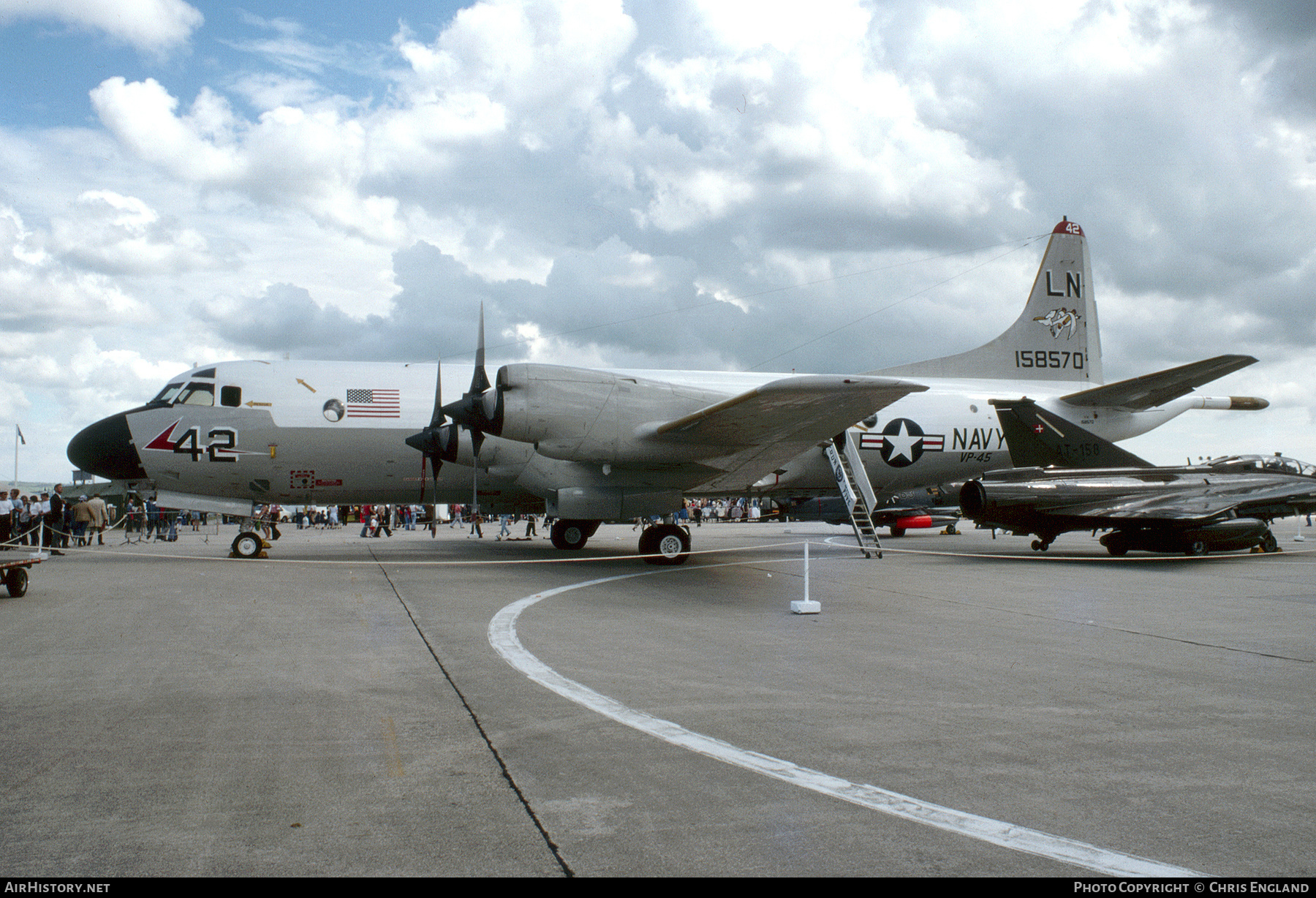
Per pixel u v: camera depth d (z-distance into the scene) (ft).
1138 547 56.49
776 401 39.58
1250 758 13.58
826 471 63.46
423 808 11.24
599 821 10.83
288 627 26.32
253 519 56.24
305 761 13.21
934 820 10.93
